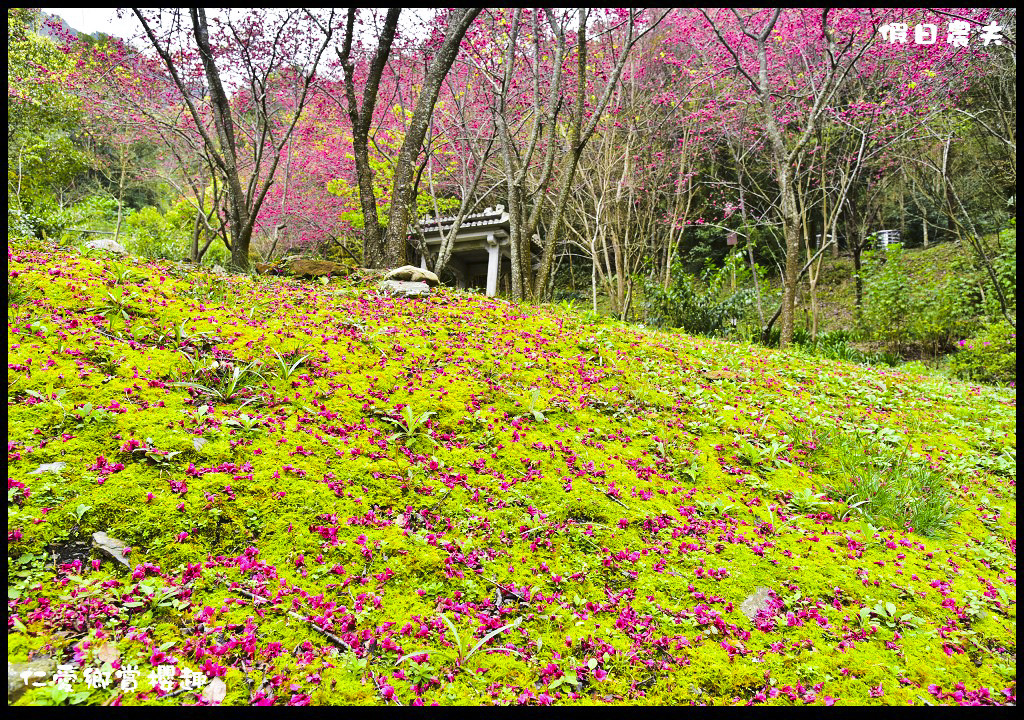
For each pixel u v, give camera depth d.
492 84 11.80
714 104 16.11
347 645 2.30
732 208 19.19
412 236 16.36
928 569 3.40
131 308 4.74
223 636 2.24
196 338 4.50
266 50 10.71
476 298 7.98
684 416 5.34
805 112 15.55
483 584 2.79
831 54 11.84
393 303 6.98
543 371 5.57
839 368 8.66
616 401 5.27
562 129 16.58
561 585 2.88
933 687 2.45
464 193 15.44
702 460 4.49
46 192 16.81
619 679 2.38
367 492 3.25
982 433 6.36
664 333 8.79
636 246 19.97
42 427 3.04
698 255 24.72
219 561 2.57
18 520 2.45
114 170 20.08
